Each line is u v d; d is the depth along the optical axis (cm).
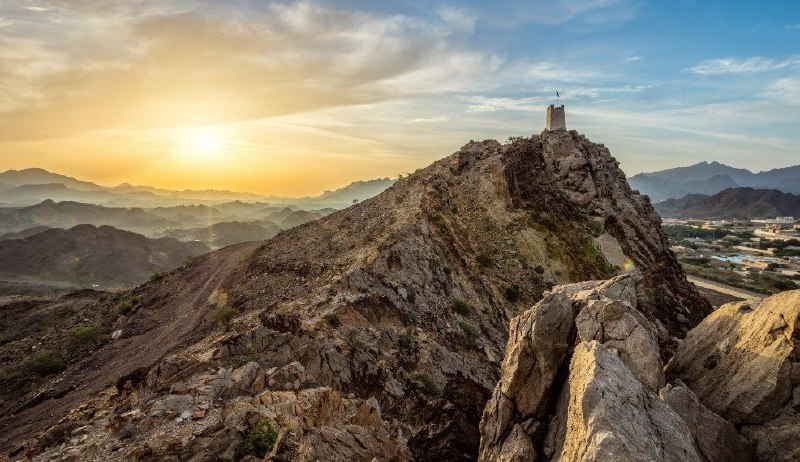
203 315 5394
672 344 1916
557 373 1580
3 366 5041
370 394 3067
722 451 1214
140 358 4434
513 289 5734
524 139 8688
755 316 1488
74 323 6344
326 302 4056
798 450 1186
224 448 1864
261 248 7275
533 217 6931
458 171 7969
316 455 1792
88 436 2009
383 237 5491
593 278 6266
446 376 3591
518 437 1508
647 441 1020
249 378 2519
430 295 4781
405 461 2178
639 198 8362
